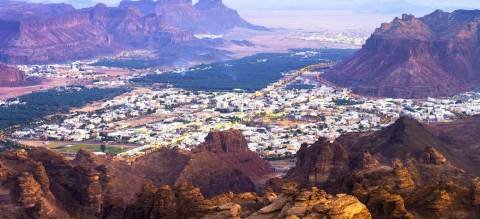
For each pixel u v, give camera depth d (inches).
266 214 6309.1
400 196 7012.8
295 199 6240.2
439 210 6860.2
